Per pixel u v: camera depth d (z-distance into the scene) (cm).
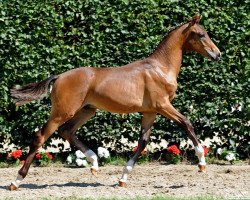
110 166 1393
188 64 1433
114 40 1415
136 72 1144
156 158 1464
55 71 1402
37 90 1126
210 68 1428
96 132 1427
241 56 1434
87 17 1410
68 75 1123
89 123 1422
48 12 1395
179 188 1122
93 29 1410
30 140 1429
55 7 1409
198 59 1429
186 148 1458
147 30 1420
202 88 1432
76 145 1171
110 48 1415
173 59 1165
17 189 1121
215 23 1426
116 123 1430
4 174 1297
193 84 1433
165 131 1442
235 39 1427
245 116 1435
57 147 1457
